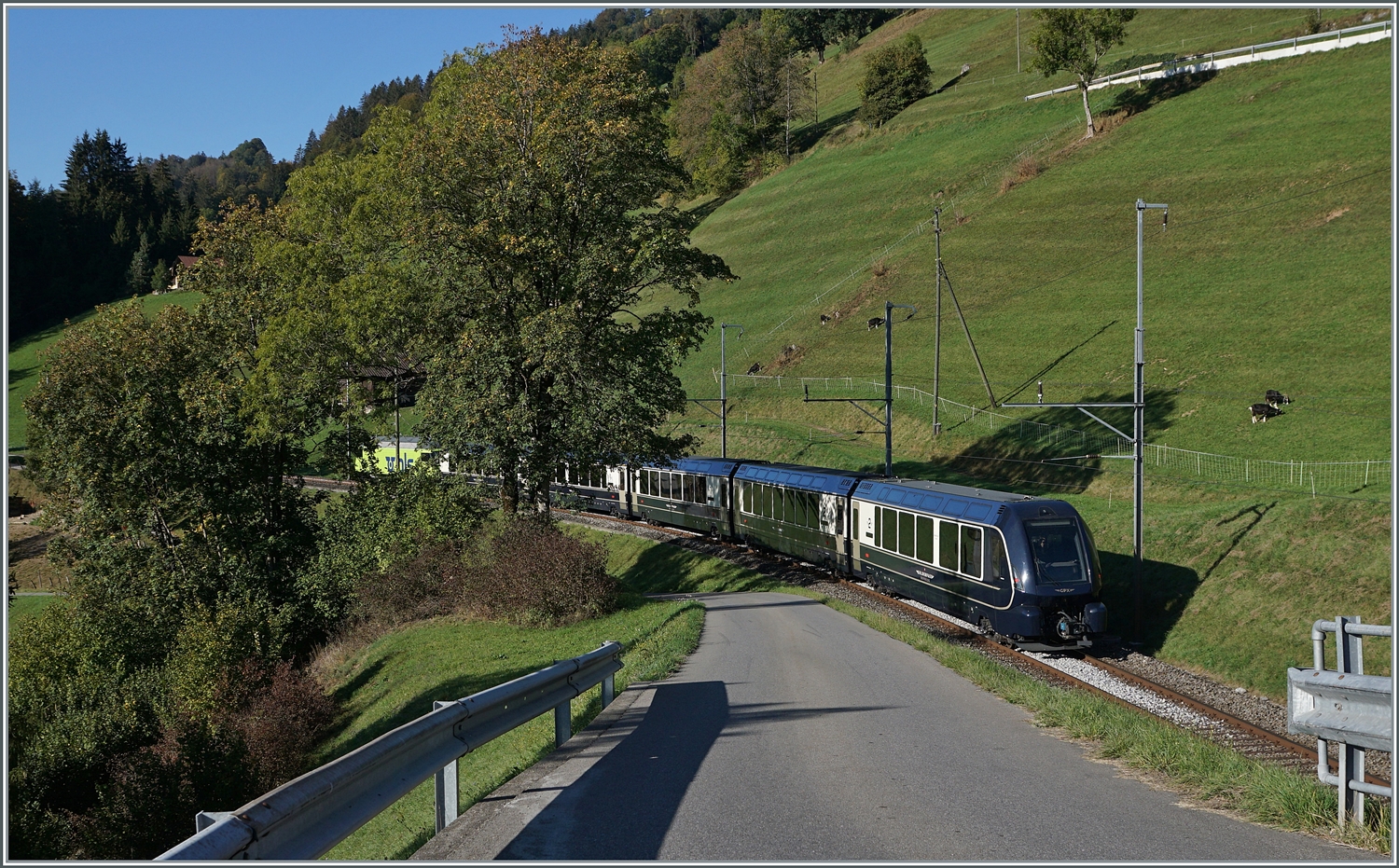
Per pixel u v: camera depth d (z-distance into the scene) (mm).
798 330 74625
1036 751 9492
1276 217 59438
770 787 8164
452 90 36062
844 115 131000
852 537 29547
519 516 29750
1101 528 31234
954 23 152875
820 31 173625
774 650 16859
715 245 104375
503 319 30406
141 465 36406
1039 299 62750
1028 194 79688
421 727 6840
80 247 133375
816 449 53688
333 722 23469
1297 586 23578
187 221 146625
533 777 8633
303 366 34281
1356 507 24844
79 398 37688
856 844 6695
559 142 29297
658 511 46250
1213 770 8258
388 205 35688
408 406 35781
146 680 29750
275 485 40281
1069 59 83938
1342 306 46750
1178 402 43781
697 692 12977
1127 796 7844
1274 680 21547
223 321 40031
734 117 130250
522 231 29500
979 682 13445
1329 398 39312
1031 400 50438
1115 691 18438
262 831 5004
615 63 31453
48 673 30672
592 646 21031
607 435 29906
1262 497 30672
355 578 34531
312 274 36469
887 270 77062
